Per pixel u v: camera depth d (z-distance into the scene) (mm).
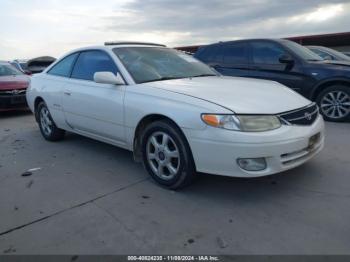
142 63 4176
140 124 3670
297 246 2471
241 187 3484
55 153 4957
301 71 6430
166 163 3443
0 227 2916
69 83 4762
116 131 4008
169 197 3336
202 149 3074
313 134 3303
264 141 2918
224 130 2949
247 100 3230
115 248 2547
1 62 9766
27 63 13305
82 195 3469
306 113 3354
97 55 4477
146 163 3676
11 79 8617
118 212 3076
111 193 3482
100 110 4137
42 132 5762
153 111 3430
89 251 2525
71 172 4141
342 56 8078
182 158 3264
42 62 13430
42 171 4223
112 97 3936
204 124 3035
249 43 7164
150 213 3033
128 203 3242
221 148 2967
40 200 3396
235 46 7348
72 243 2633
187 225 2814
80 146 5262
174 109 3252
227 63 7371
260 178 3672
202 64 4828
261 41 7020
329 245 2465
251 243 2529
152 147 3615
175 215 2982
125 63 4078
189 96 3285
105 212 3086
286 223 2777
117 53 4230
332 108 6297
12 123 7613
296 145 3092
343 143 4832
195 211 3039
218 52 7586
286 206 3055
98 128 4297
